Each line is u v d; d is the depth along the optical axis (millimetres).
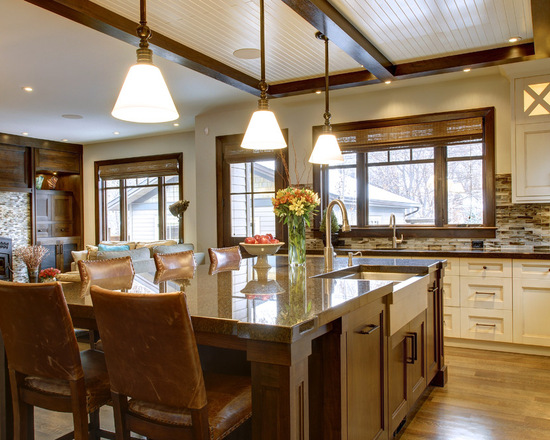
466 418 2787
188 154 7352
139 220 8016
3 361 2084
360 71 4277
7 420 2086
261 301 1711
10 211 7480
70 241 8312
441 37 3502
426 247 4965
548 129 4121
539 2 2785
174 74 4461
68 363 1632
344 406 1715
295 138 5594
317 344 1729
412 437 2545
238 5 2930
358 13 3061
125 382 1473
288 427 1331
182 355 1337
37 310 1626
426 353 2961
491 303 4184
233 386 1669
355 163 5391
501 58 3725
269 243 2910
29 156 7703
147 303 1341
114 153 8148
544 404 2992
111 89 4922
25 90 4930
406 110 4992
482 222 4754
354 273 3092
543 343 3980
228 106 5754
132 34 3141
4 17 3189
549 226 4414
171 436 1436
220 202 6090
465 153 4848
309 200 3066
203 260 5785
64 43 3664
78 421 1652
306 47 3680
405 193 5152
